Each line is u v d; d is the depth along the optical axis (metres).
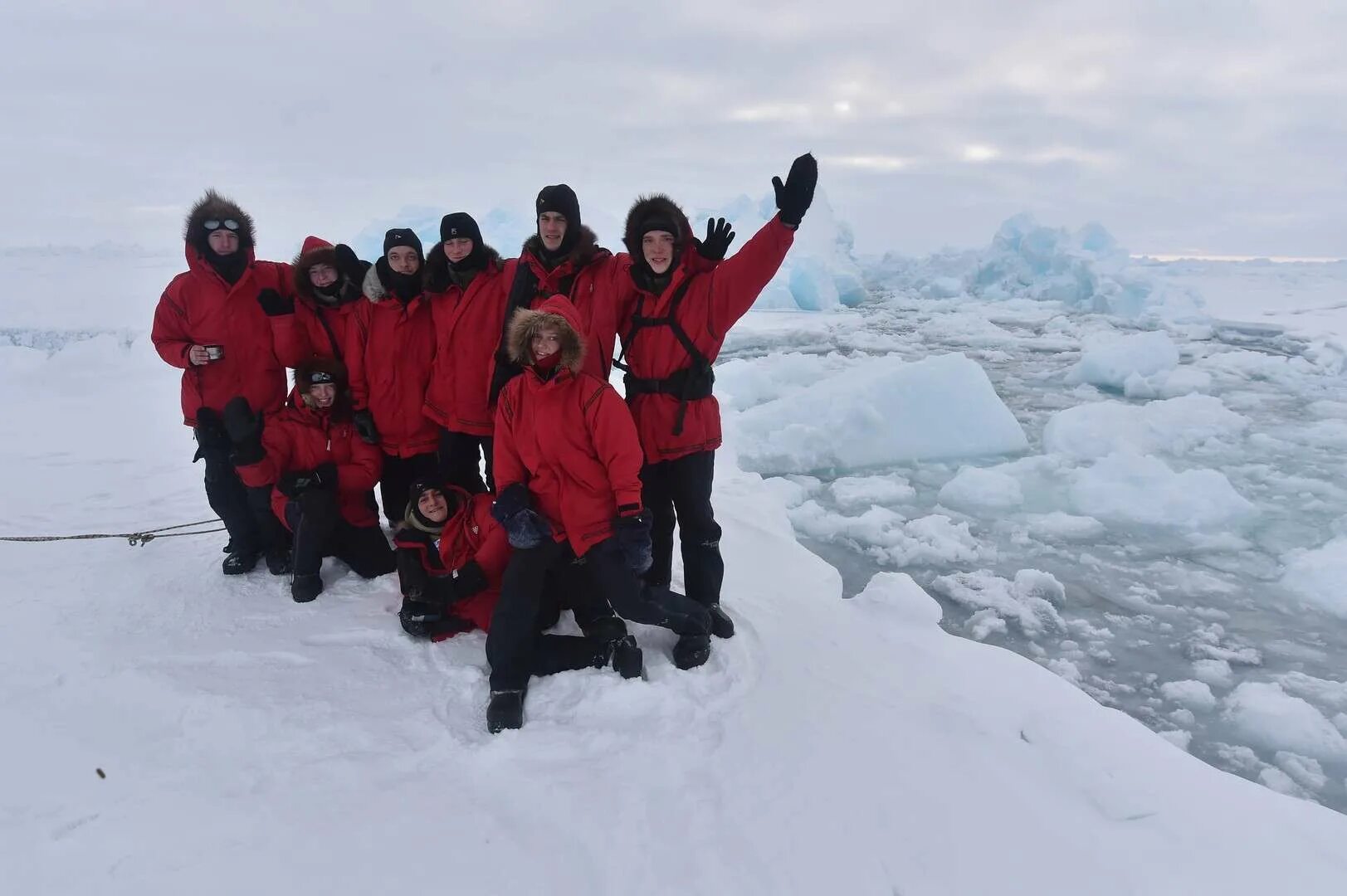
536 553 2.22
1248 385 9.10
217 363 2.93
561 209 2.37
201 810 1.77
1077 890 1.55
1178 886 1.56
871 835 1.68
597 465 2.20
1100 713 2.19
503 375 2.51
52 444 5.62
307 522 2.76
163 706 2.17
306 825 1.72
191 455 5.29
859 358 10.51
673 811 1.75
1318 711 2.57
